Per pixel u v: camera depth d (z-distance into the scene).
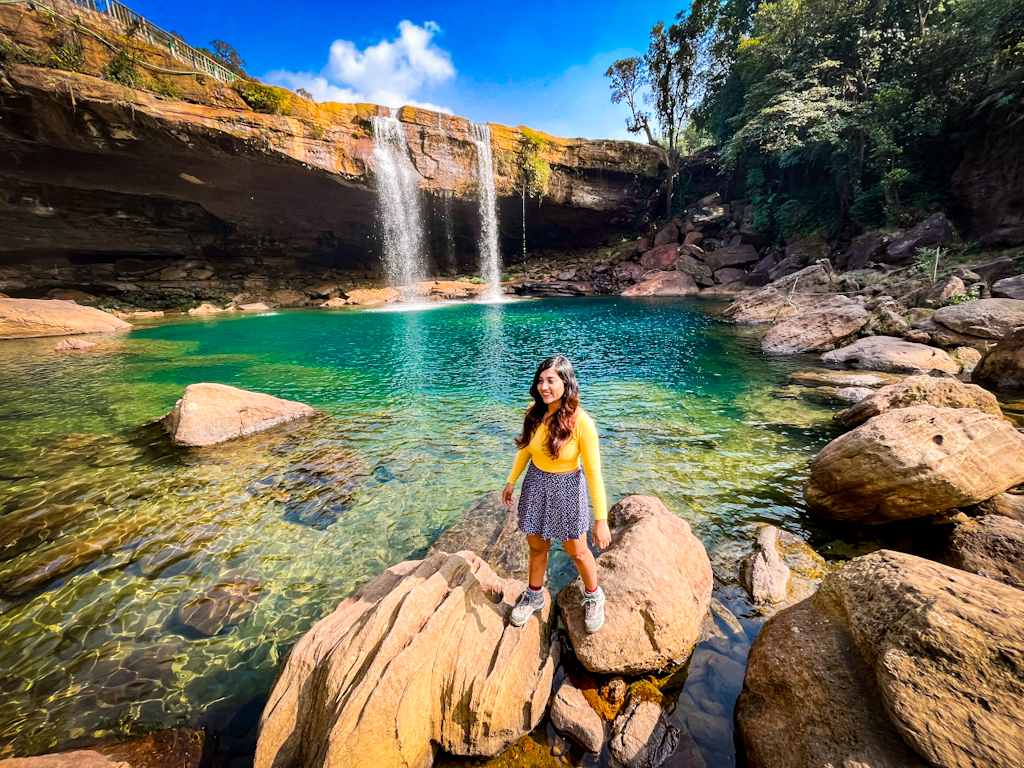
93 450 6.09
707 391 8.51
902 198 21.89
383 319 20.89
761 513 4.30
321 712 2.14
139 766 2.09
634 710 2.37
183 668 2.70
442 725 2.27
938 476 3.48
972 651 1.70
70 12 18.48
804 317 12.62
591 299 27.50
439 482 5.16
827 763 1.79
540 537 2.58
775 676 2.24
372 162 24.89
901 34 20.86
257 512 4.51
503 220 34.84
